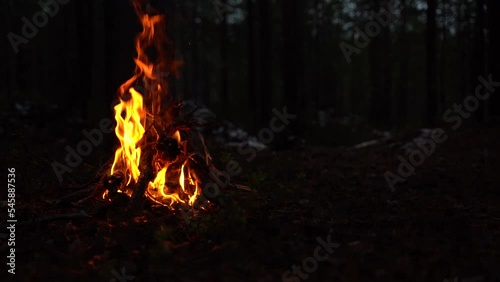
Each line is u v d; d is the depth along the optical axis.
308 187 8.42
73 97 22.05
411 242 4.72
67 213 5.64
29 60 28.64
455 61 30.66
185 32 29.38
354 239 4.92
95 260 4.29
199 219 5.23
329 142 18.78
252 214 5.65
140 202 5.57
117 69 8.81
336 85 40.06
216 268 4.04
